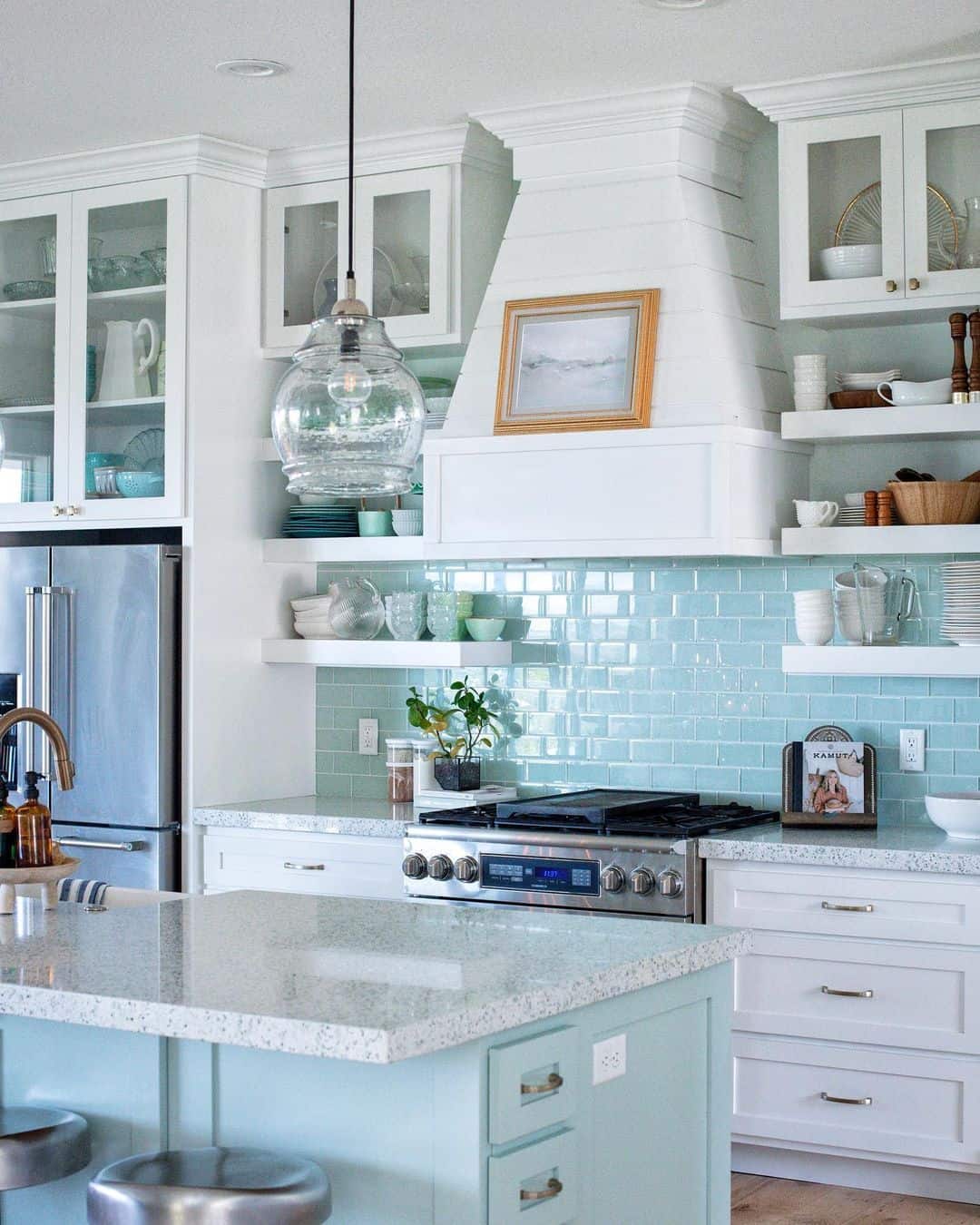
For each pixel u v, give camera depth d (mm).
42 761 5375
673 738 5145
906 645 4773
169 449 5348
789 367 5047
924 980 4207
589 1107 2635
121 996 2438
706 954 2900
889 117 4539
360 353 2947
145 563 5262
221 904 3395
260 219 5574
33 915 3240
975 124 4434
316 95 4809
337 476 2975
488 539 4957
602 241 4875
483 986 2494
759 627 5016
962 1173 4262
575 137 4910
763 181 5090
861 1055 4281
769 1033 4391
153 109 4953
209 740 5363
